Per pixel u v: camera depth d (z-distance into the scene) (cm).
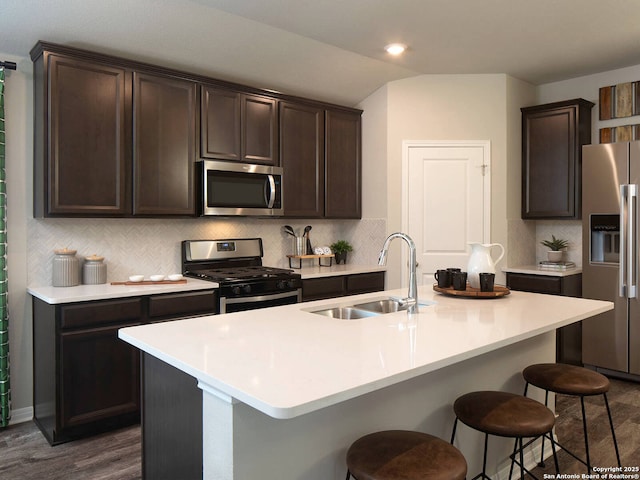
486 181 446
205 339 177
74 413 281
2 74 299
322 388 124
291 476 155
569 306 243
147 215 329
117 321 293
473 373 227
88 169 304
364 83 440
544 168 450
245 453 141
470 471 226
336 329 194
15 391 316
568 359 409
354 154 464
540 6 308
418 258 448
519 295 279
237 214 371
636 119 426
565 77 459
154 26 313
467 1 301
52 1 277
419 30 345
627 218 386
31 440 288
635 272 384
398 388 191
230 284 338
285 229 451
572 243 471
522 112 462
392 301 273
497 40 365
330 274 406
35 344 314
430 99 446
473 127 447
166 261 376
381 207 453
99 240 344
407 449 151
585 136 442
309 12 315
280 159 405
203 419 150
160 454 181
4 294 302
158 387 181
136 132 322
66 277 314
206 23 321
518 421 175
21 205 315
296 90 427
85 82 302
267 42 354
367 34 352
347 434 173
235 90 374
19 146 314
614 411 330
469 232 448
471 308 238
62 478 245
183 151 346
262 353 157
